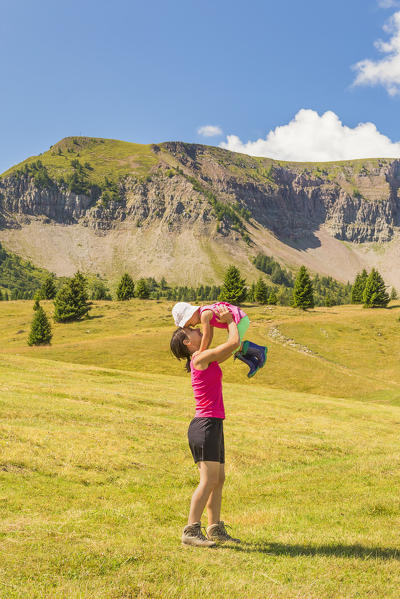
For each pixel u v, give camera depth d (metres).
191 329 4.92
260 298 124.50
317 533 6.40
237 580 3.74
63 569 3.71
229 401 29.42
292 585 3.77
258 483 11.55
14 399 18.62
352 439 19.47
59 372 32.88
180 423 19.05
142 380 35.53
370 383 57.97
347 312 97.81
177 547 4.69
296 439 18.02
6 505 7.16
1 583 3.35
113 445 13.27
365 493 9.88
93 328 93.12
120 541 4.75
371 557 4.89
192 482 10.92
